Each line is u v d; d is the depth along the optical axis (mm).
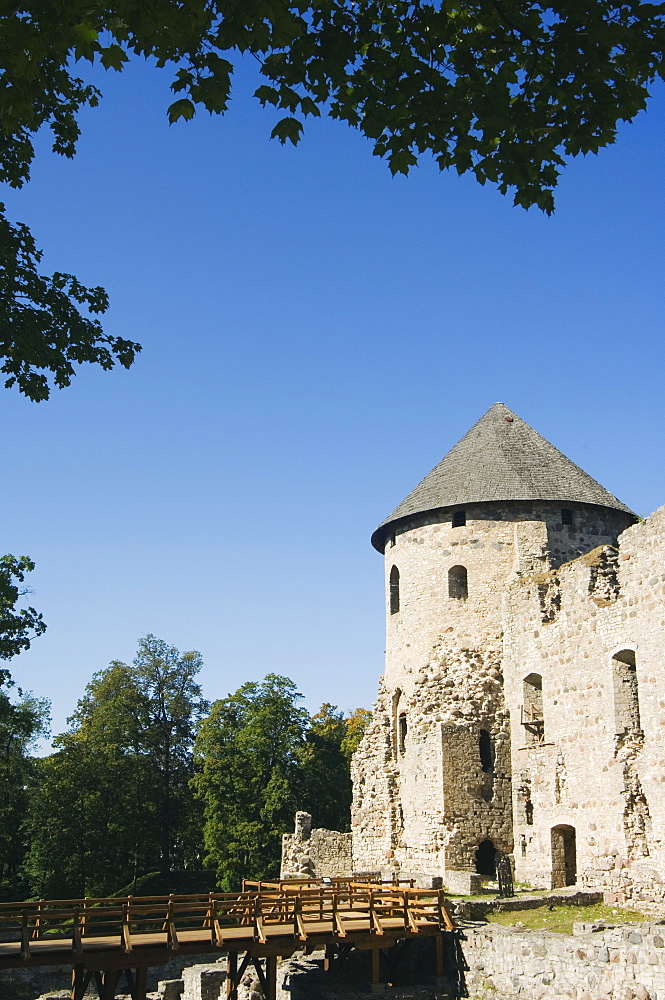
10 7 9117
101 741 60219
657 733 25656
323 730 63812
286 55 10383
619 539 28141
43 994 34000
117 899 22188
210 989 27828
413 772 34625
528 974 21156
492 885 30344
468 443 39906
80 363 20156
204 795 54688
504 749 33656
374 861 36875
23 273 19359
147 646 64312
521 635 32969
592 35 10055
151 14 9156
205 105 10055
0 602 33125
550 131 10891
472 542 36844
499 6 10305
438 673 35750
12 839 59938
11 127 11062
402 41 10609
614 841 26594
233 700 56875
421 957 24703
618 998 18875
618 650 27625
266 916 23516
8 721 41219
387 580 40344
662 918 22500
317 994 23547
